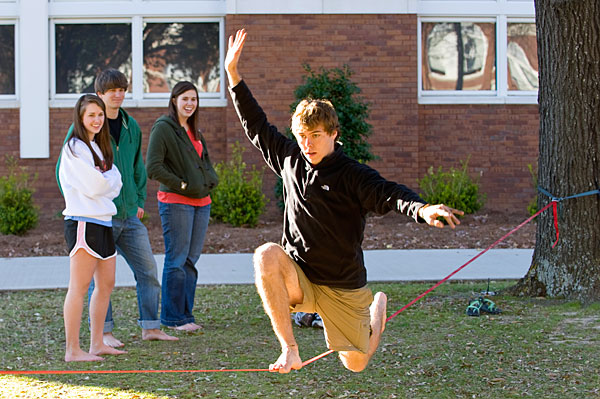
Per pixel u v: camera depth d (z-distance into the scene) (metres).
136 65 15.31
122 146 6.39
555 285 7.94
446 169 15.68
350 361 4.73
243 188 13.62
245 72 14.99
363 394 5.10
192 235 7.14
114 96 6.30
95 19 15.34
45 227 13.95
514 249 11.74
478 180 15.16
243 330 6.99
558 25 7.83
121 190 6.35
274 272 4.14
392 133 15.19
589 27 7.72
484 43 15.84
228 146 15.08
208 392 5.14
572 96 7.81
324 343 6.48
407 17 15.11
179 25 15.46
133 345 6.45
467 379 5.41
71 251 5.86
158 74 15.47
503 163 15.76
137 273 6.58
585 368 5.59
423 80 15.76
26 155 15.12
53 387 5.23
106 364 5.83
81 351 5.95
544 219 8.11
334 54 15.05
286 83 15.02
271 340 6.61
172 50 15.46
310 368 5.73
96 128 5.81
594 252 7.80
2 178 13.65
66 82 15.41
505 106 15.73
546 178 8.09
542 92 8.12
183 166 6.85
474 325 6.94
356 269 4.39
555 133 7.95
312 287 4.39
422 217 3.90
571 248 7.87
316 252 4.32
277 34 14.98
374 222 14.00
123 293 8.73
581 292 7.75
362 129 13.63
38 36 15.13
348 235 4.29
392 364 5.80
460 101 15.65
